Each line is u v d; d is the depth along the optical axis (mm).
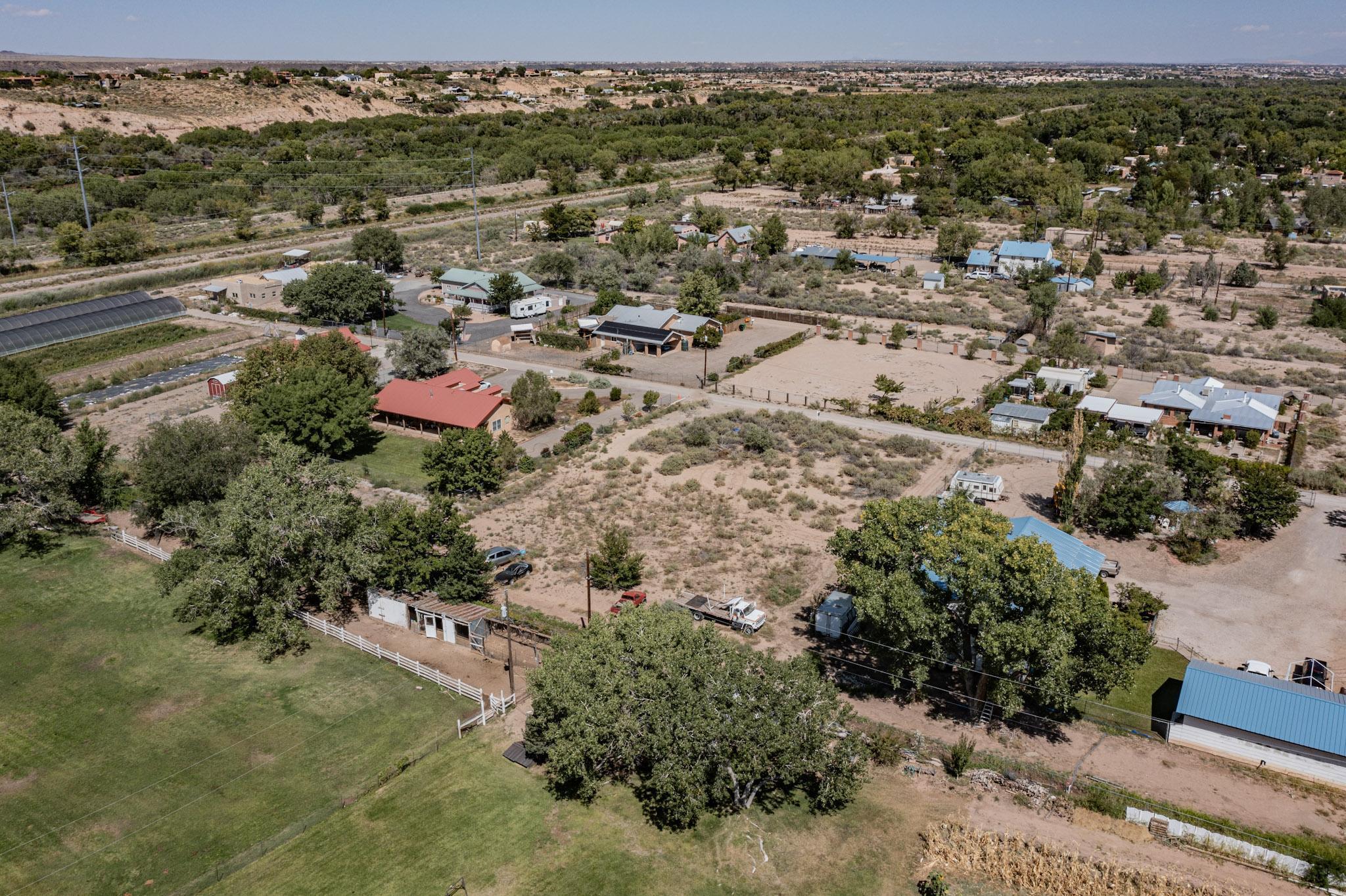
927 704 48938
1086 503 69188
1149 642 47500
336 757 44750
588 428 86938
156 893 36750
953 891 36594
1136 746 45969
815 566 63562
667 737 39281
